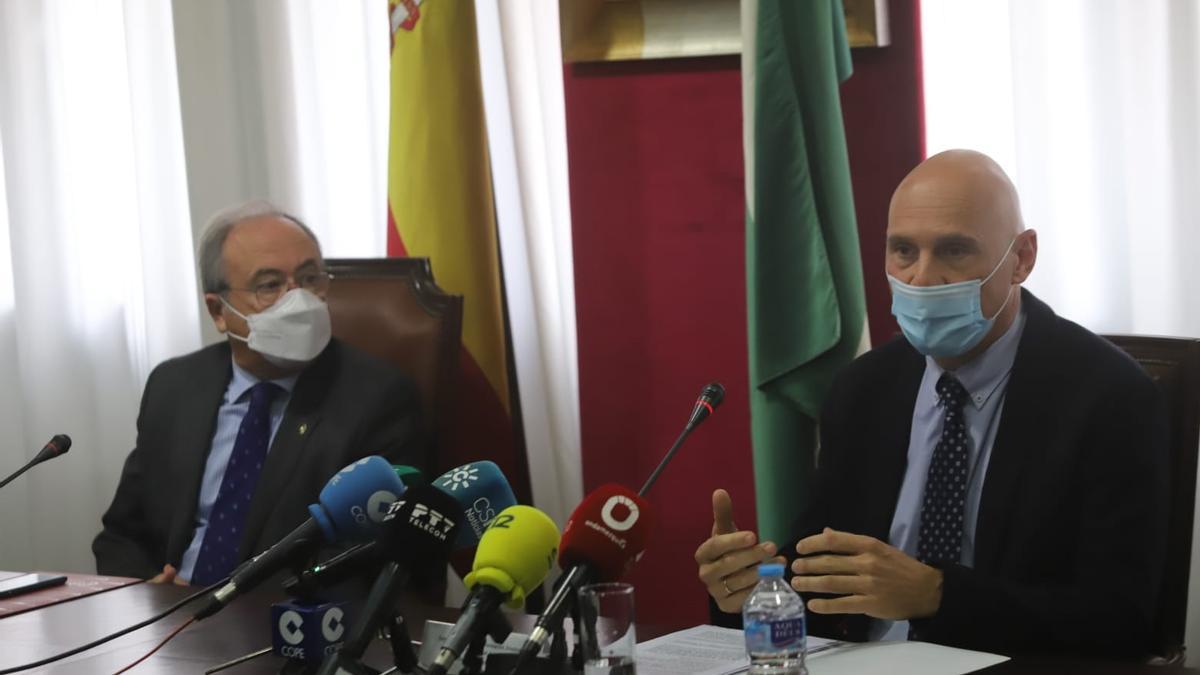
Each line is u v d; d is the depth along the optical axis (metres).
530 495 3.27
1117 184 2.77
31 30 3.74
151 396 2.76
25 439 3.79
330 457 2.54
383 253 3.46
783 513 2.80
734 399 3.18
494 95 3.30
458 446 3.19
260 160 3.52
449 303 2.89
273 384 2.65
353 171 3.48
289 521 2.49
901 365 2.10
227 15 3.50
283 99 3.47
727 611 1.74
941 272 1.93
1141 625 1.72
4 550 3.85
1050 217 2.78
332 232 3.49
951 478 1.96
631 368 3.25
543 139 3.24
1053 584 1.84
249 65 3.50
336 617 1.59
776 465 2.80
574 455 3.27
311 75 3.46
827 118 2.77
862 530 2.06
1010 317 1.98
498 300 3.20
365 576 1.73
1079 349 1.93
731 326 3.17
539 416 3.31
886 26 2.97
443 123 3.11
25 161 3.74
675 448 1.56
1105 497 1.81
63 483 3.78
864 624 2.01
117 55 3.75
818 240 2.75
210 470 2.65
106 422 3.81
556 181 3.24
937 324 1.93
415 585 2.27
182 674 1.61
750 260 2.80
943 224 1.92
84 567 3.80
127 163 3.76
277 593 2.09
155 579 2.42
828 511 2.11
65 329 3.78
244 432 2.61
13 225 3.73
